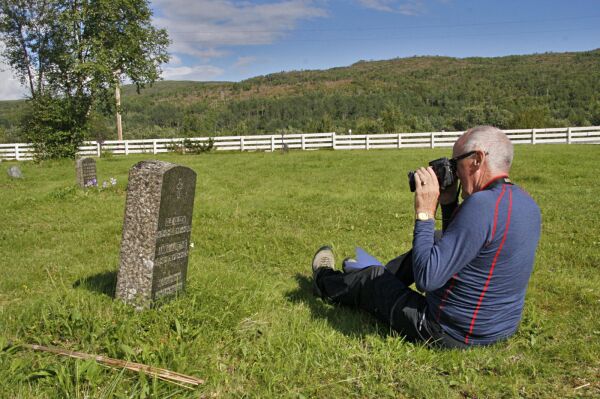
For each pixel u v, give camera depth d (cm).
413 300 346
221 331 358
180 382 294
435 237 370
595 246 662
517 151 2241
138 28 2905
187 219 429
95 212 968
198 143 3014
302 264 588
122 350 322
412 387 296
